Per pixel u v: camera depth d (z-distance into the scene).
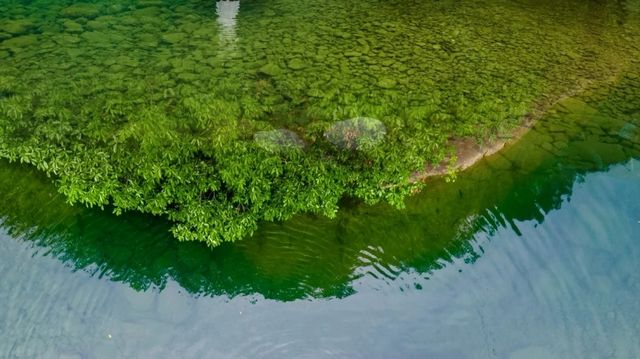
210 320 6.68
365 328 6.70
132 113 9.05
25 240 7.23
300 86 10.12
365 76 10.55
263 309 6.84
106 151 8.23
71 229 7.46
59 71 10.16
